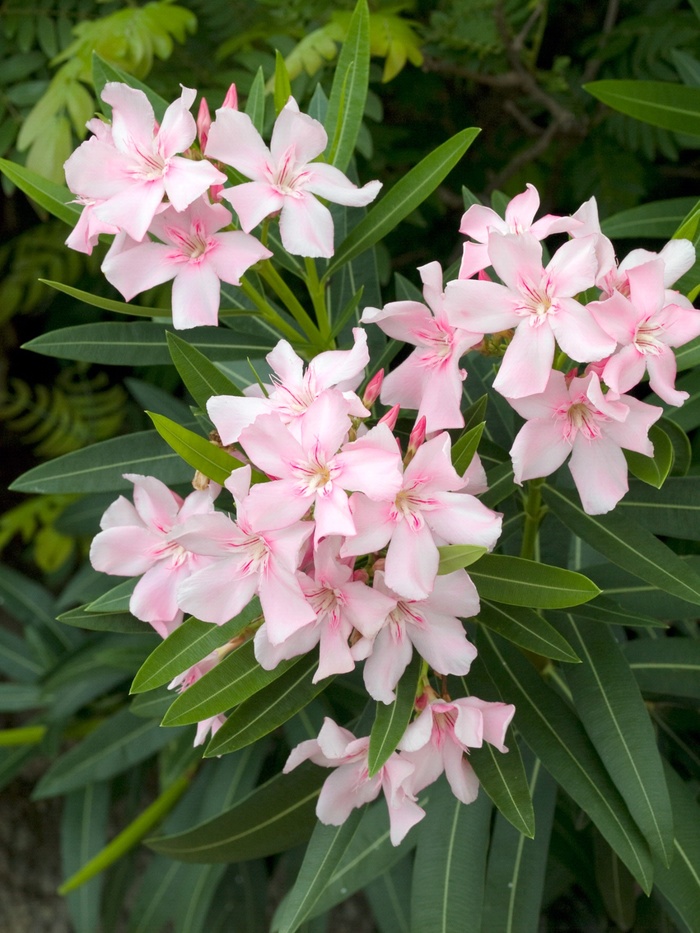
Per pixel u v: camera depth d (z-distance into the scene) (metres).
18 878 1.05
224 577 0.52
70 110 0.81
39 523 1.27
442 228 1.01
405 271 1.02
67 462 0.62
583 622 0.62
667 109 0.66
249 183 0.57
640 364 0.52
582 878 0.75
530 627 0.57
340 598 0.53
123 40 0.82
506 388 0.53
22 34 0.89
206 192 0.56
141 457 0.63
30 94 0.87
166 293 1.01
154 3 0.85
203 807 0.78
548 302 0.53
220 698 0.54
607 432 0.54
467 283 0.53
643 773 0.58
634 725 0.59
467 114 1.01
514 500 0.64
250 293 0.63
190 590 0.52
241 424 0.54
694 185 1.04
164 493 0.58
